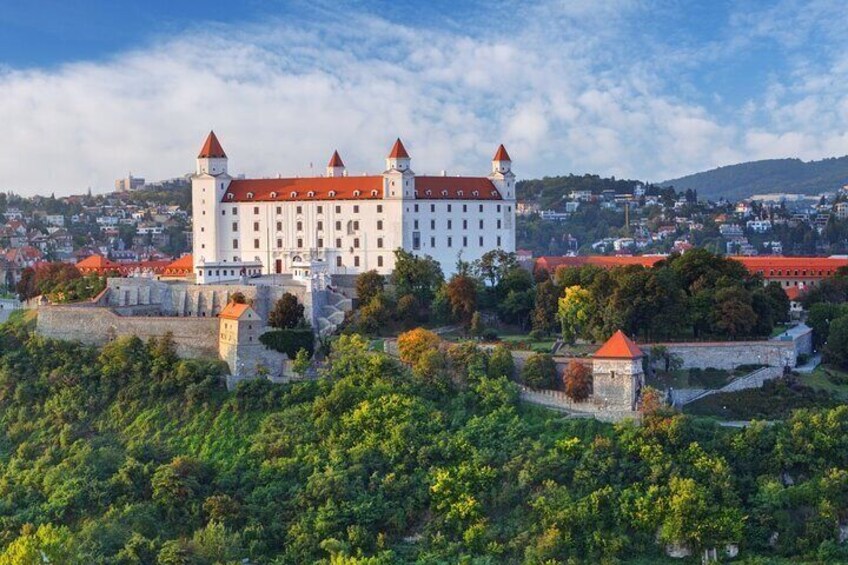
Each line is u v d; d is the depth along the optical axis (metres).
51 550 164.75
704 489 189.25
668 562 183.00
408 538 192.25
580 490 194.75
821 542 183.62
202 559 174.62
